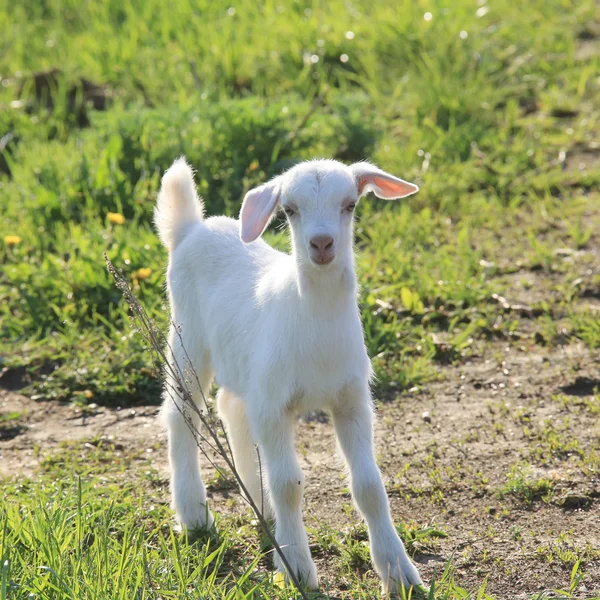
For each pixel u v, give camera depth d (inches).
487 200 518.0
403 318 414.0
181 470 291.3
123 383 383.6
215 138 521.7
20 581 231.6
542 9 721.0
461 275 438.3
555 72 641.6
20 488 311.1
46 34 740.0
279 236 432.1
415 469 315.9
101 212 494.0
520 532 276.7
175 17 735.1
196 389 298.7
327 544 274.8
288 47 668.7
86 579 229.5
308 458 329.4
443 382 373.7
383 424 347.3
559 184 526.3
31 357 401.4
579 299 425.7
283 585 249.6
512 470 305.7
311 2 743.7
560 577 254.4
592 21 713.0
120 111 564.1
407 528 279.7
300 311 251.9
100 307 428.8
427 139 563.5
